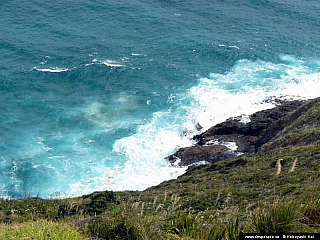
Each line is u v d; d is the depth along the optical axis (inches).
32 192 1766.7
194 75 2748.5
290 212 413.1
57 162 1950.1
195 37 3238.2
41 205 932.0
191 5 3772.1
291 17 3636.8
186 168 1908.2
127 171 1908.2
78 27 3272.6
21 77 2605.8
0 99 2394.2
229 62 2925.7
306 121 1724.9
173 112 2364.7
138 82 2645.2
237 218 426.3
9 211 894.4
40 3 3604.8
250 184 943.0
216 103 2432.3
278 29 3427.7
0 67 2687.0
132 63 2844.5
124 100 2460.6
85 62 2807.6
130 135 2165.4
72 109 2356.1
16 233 446.0
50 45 2989.7
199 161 1926.7
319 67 2874.0
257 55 3019.2
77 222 518.0
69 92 2512.3
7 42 2967.5
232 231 416.5
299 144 1391.5
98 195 997.8
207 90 2573.8
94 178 1859.0
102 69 2746.1
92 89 2551.7
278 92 2549.2
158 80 2677.2
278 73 2787.9
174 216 479.5
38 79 2605.8
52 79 2620.6
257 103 2423.7
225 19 3560.5
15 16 3363.7
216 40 3206.2
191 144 2116.1
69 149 2046.0
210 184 1083.3
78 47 2989.7
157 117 2319.1
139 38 3184.1
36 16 3383.4
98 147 2069.4
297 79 2709.2
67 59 2827.3
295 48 3142.2
